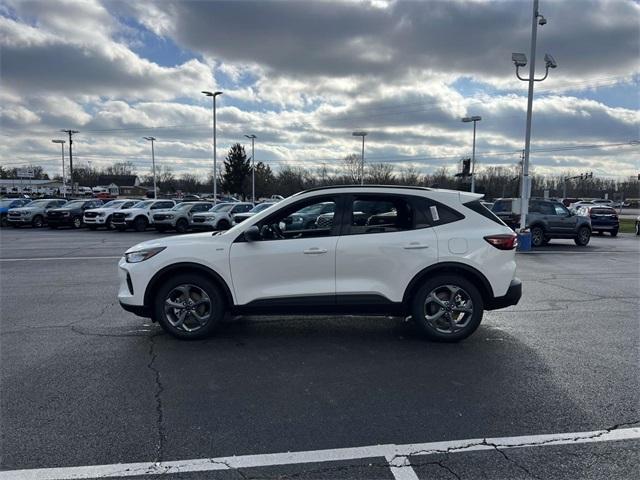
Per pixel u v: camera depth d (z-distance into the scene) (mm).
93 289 8500
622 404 3760
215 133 36750
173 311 5336
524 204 15930
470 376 4332
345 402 3779
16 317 6414
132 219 24484
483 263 5176
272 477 2779
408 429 3346
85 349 5039
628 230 29906
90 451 3031
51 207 29062
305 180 84688
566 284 9312
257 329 5844
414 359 4785
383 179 71625
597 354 4957
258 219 5289
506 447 3113
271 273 5172
